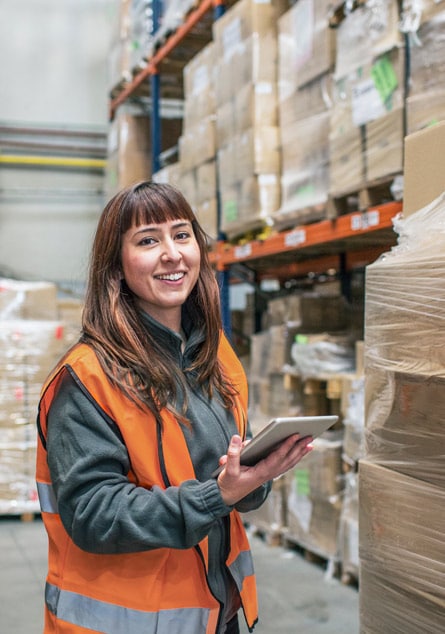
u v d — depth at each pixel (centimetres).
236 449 131
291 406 420
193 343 158
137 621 138
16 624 322
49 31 923
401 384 171
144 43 636
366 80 300
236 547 158
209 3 484
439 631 155
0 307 547
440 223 167
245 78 412
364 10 301
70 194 923
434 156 180
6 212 904
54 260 916
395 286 175
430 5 254
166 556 142
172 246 150
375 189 310
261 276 621
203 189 493
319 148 353
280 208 404
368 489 180
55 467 137
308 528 393
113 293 150
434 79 253
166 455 142
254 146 401
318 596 345
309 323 428
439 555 155
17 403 526
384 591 175
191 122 512
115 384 139
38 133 917
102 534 131
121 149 671
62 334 538
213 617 146
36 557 429
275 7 408
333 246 423
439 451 157
